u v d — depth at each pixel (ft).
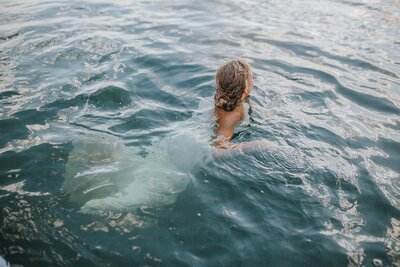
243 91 12.57
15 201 9.42
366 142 12.21
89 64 17.13
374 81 16.66
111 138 12.07
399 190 10.31
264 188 10.16
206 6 27.30
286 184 10.30
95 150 11.42
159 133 12.42
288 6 27.99
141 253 8.24
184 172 10.66
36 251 8.14
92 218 9.04
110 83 15.42
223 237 8.72
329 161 11.19
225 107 12.68
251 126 12.73
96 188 9.91
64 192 9.77
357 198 9.94
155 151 11.48
